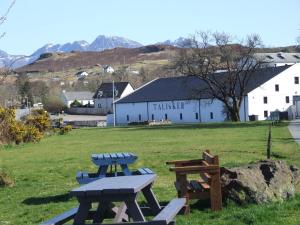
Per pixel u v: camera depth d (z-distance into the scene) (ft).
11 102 231.09
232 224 36.70
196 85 361.71
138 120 390.21
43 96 536.83
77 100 556.51
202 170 41.75
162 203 45.80
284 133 157.58
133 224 27.55
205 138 152.15
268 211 38.81
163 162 85.61
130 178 32.45
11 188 63.82
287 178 44.24
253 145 113.60
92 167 83.71
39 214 46.47
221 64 296.30
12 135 158.40
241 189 42.37
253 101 336.90
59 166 86.74
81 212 28.17
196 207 43.09
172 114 371.76
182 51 298.35
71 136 205.67
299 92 352.08
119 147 130.72
